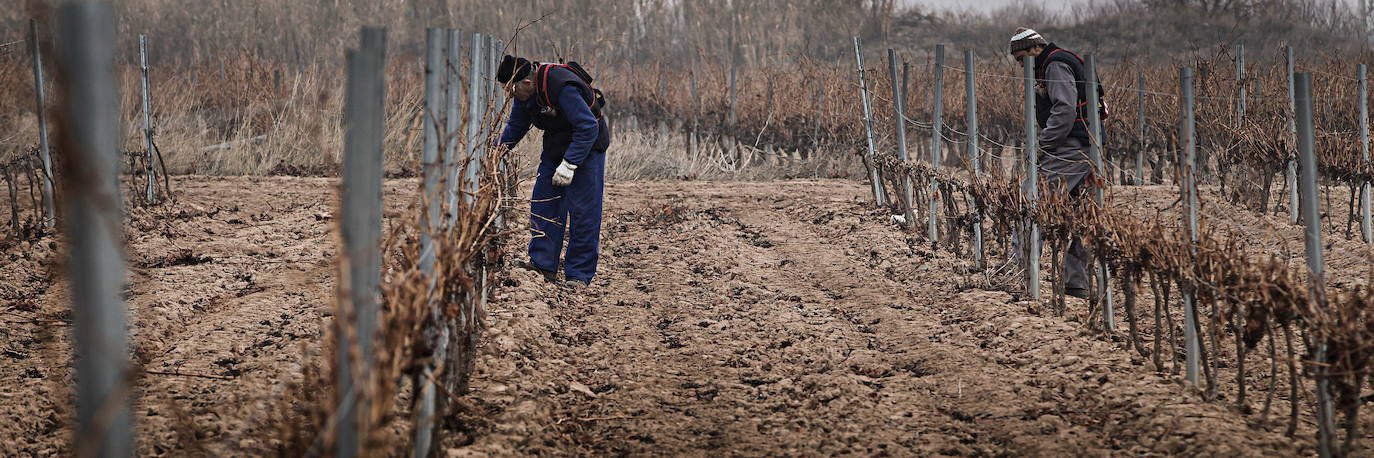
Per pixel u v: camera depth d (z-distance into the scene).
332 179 11.92
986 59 33.12
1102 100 6.27
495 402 3.92
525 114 6.19
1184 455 3.48
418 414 3.18
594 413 4.09
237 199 10.08
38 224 7.59
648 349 5.04
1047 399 4.15
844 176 13.45
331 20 26.92
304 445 2.56
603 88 17.81
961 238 7.62
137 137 12.77
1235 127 10.10
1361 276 6.64
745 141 14.81
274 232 8.34
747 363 4.75
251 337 4.88
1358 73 8.15
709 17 28.64
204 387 4.08
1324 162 8.39
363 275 2.36
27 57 7.37
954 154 14.20
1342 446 3.46
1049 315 5.50
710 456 3.63
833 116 14.03
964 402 4.18
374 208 2.51
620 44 28.77
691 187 11.61
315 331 4.95
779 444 3.73
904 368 4.73
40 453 3.51
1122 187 11.41
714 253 7.59
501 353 4.53
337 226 2.46
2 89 7.34
